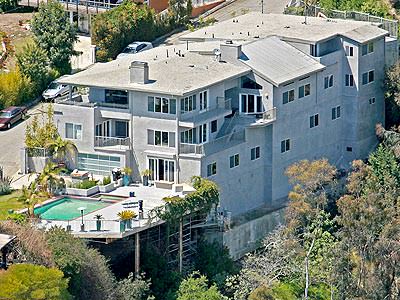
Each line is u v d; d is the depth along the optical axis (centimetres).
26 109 16900
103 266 13575
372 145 16875
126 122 14988
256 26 16812
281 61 15838
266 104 15450
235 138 15175
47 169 14562
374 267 14150
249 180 15338
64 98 15425
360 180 14862
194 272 14125
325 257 14300
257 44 15988
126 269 14150
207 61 15562
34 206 14200
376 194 14375
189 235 14488
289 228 14538
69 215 14075
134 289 13725
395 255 14112
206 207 14488
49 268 13162
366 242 14138
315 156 16250
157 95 14738
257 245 15100
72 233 13725
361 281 14162
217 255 14550
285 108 15625
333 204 15562
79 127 15025
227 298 14000
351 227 14150
